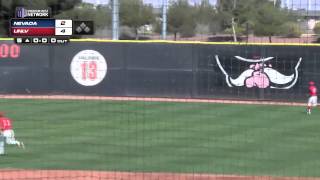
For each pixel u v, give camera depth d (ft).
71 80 256.73
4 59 255.50
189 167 110.83
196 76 252.21
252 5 469.98
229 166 111.96
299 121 179.73
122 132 153.28
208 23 466.70
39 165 111.14
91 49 255.91
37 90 256.11
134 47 255.09
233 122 175.73
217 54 250.37
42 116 183.42
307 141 142.31
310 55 242.58
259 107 218.59
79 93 256.32
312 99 203.51
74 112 194.90
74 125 165.07
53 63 256.32
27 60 255.50
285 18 441.27
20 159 116.98
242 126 167.22
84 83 256.52
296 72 244.01
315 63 242.17
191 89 252.42
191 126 166.09
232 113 198.18
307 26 297.94
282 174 104.88
